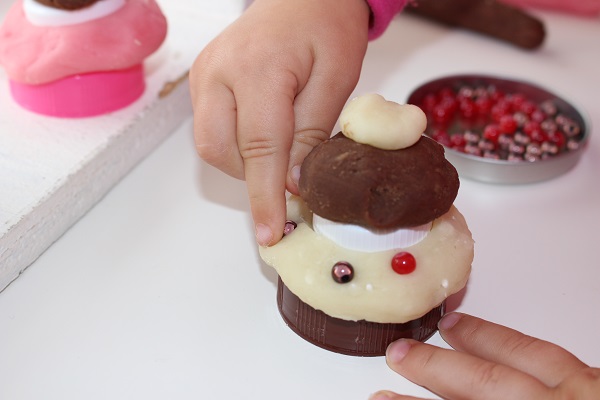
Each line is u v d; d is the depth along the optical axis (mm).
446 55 397
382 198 212
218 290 260
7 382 230
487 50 405
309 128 247
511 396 219
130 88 315
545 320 254
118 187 303
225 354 240
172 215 290
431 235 232
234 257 272
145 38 305
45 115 308
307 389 231
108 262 269
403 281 223
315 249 229
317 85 247
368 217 212
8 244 256
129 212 290
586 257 277
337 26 254
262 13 254
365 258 225
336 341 239
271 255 235
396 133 212
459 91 368
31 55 295
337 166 213
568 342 247
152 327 247
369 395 231
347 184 212
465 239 236
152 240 278
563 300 260
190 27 375
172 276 264
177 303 254
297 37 246
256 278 265
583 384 218
